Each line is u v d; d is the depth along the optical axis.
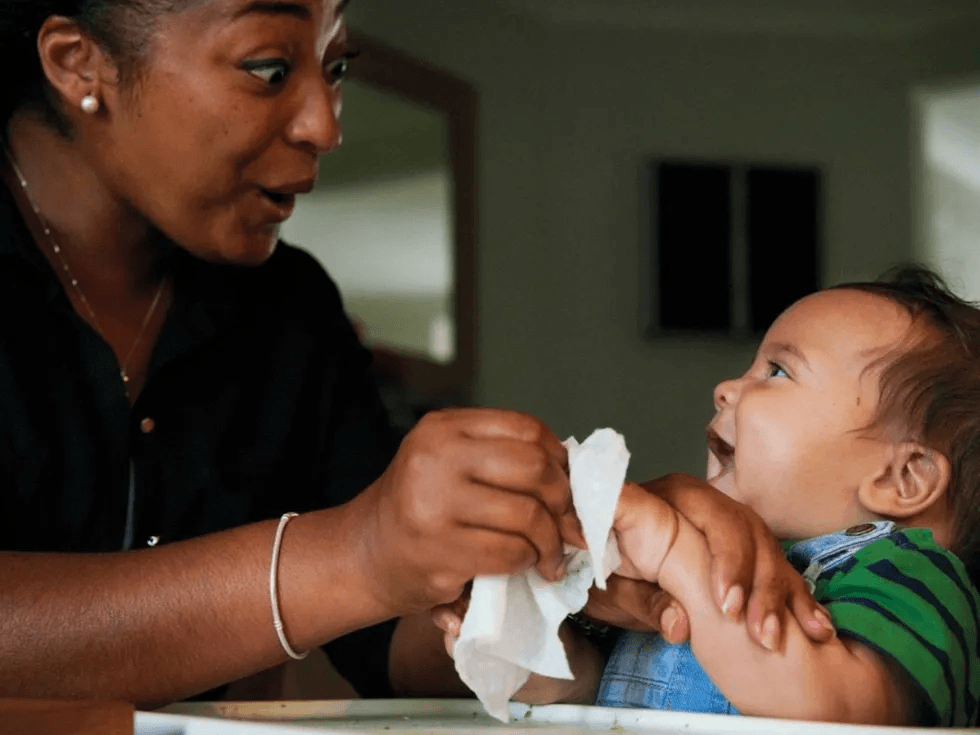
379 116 4.76
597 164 5.60
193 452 1.26
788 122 5.73
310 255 1.49
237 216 1.11
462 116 5.14
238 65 1.03
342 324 1.45
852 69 5.77
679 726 0.81
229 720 0.70
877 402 1.09
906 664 0.86
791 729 0.74
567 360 5.54
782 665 0.83
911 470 1.08
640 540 0.89
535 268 5.52
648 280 5.58
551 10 5.55
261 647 0.83
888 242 5.76
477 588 0.77
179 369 1.26
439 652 1.11
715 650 0.86
